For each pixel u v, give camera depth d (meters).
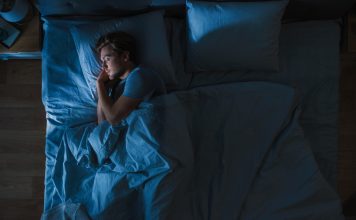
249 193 1.61
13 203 2.15
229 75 1.83
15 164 2.17
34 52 1.88
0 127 2.18
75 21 1.89
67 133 1.74
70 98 1.81
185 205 1.60
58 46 1.86
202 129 1.72
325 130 1.78
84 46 1.77
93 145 1.63
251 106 1.70
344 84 2.12
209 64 1.78
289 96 1.69
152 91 1.62
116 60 1.61
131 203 1.60
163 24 1.77
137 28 1.75
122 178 1.58
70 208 1.62
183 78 1.85
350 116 2.11
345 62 2.12
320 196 1.60
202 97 1.74
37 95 2.20
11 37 1.82
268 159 1.64
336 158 1.76
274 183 1.62
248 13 1.67
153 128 1.53
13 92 2.20
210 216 1.58
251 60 1.75
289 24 1.86
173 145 1.54
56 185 1.72
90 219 1.59
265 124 1.68
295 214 1.58
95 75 1.76
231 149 1.66
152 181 1.54
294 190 1.61
